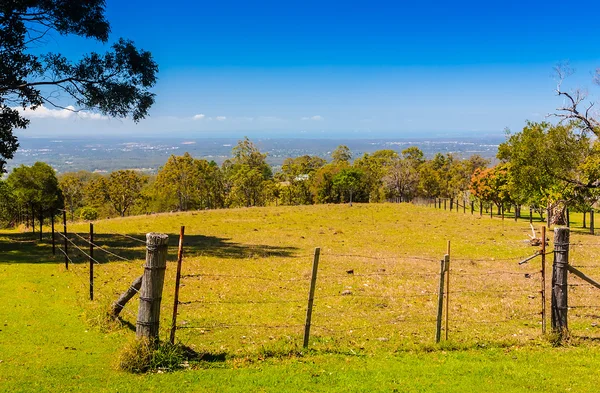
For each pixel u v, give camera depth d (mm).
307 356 7996
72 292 12273
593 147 28109
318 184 79062
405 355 8180
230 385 6703
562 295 8859
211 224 33875
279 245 23672
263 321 10406
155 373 7113
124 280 13781
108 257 17750
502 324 10422
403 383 6867
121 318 9852
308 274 15906
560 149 28453
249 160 108188
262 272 16188
